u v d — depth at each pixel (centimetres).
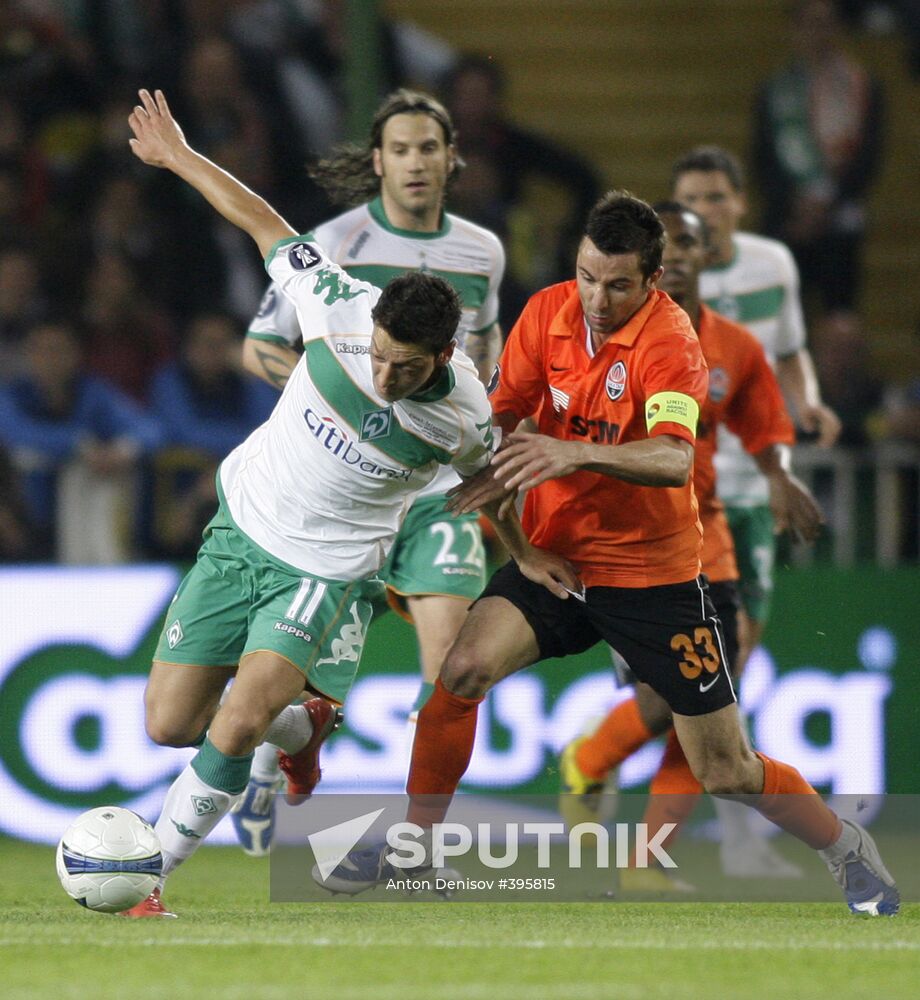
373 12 4206
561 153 4438
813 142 4488
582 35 5047
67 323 3925
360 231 2189
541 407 1798
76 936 1523
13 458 3441
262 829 2223
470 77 4362
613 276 1645
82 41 4269
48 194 4106
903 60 5019
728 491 2594
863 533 3388
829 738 2967
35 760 2873
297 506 1728
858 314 4494
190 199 4116
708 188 2731
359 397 1662
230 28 4347
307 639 1700
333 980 1301
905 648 2988
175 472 3481
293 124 4325
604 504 1738
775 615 2967
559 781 2881
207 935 1533
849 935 1602
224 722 1675
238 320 4078
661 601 1752
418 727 1802
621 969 1373
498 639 1756
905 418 3844
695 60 5053
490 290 2223
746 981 1323
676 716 1772
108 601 2894
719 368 2230
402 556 2138
